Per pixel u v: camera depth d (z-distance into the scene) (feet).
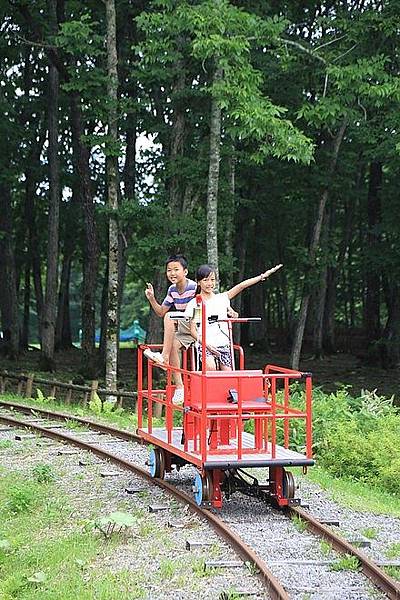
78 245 157.69
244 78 74.23
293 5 106.83
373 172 127.24
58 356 149.89
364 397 68.03
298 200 123.75
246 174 115.03
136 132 116.88
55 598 28.30
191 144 99.35
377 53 84.79
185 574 30.25
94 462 50.34
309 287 109.91
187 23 74.02
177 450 40.45
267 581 28.71
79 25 83.66
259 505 40.93
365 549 33.55
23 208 148.66
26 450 54.60
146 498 41.63
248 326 172.35
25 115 125.59
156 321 98.68
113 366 88.53
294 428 58.80
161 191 98.07
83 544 34.14
